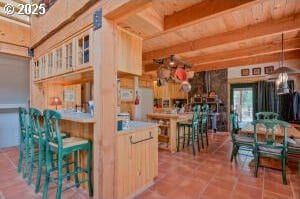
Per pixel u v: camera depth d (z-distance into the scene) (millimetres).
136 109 6918
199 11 2654
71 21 2652
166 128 4633
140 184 2447
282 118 5434
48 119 2152
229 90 7434
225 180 2814
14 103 4926
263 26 3268
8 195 2299
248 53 4738
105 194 1986
